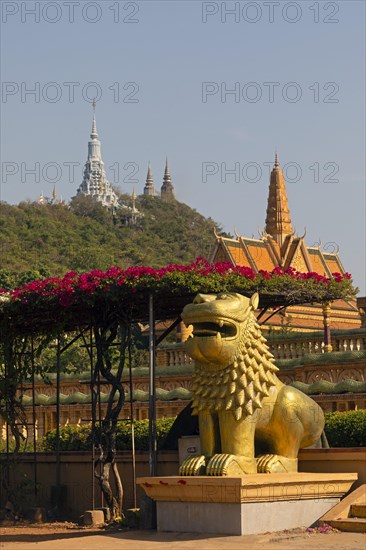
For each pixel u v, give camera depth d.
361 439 21.14
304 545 15.31
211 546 15.47
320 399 25.75
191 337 18.05
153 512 19.92
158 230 145.00
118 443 24.78
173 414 28.42
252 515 16.80
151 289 20.56
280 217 75.06
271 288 21.00
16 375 25.02
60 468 24.50
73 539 17.41
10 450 28.05
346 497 18.28
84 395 31.02
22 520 23.62
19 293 22.23
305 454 19.58
